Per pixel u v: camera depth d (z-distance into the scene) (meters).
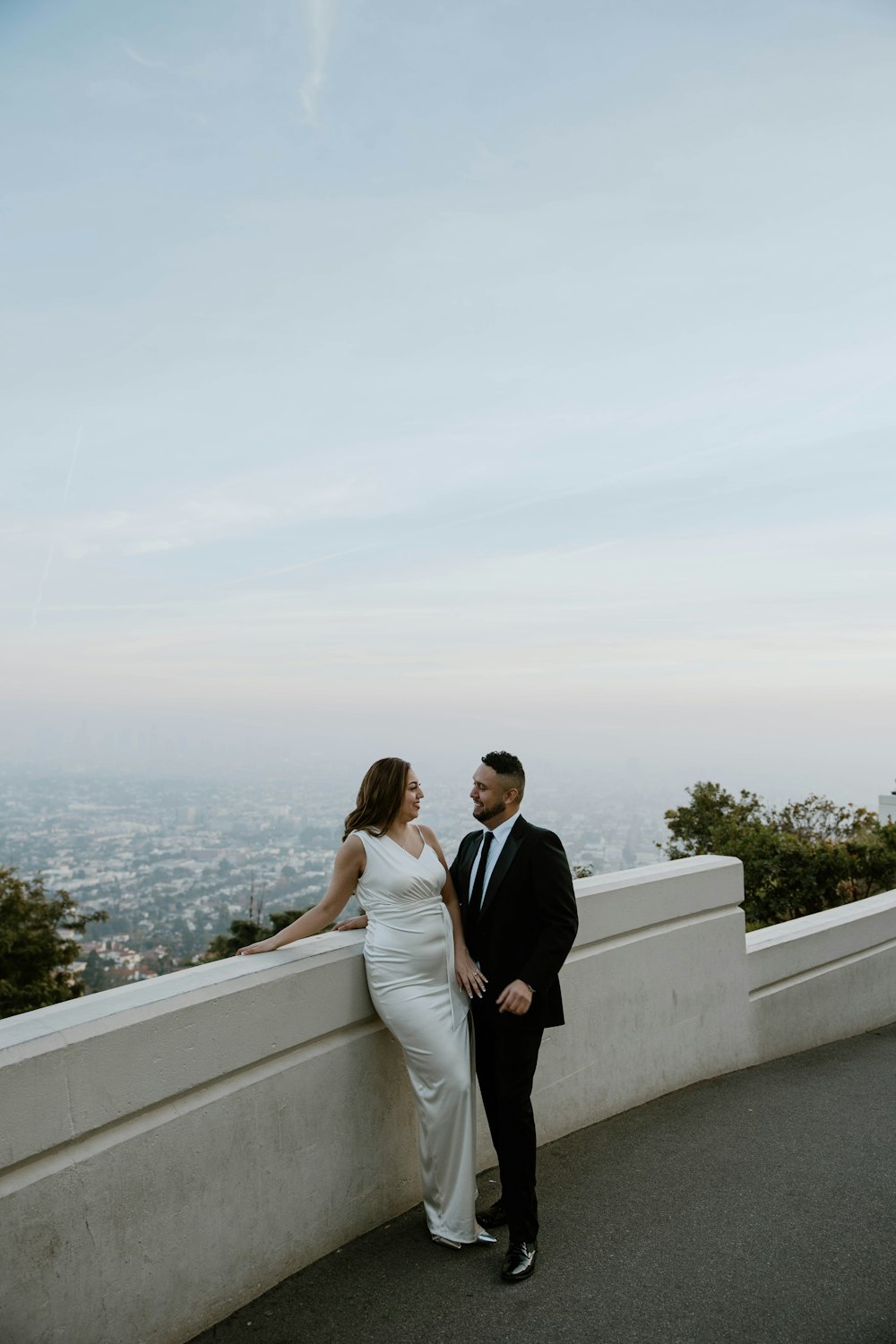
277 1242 3.32
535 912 3.73
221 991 3.12
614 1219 3.83
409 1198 3.94
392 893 3.60
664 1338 2.98
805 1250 3.55
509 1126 3.54
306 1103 3.46
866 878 13.29
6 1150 2.46
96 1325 2.69
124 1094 2.78
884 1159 4.46
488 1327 3.06
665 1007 5.41
